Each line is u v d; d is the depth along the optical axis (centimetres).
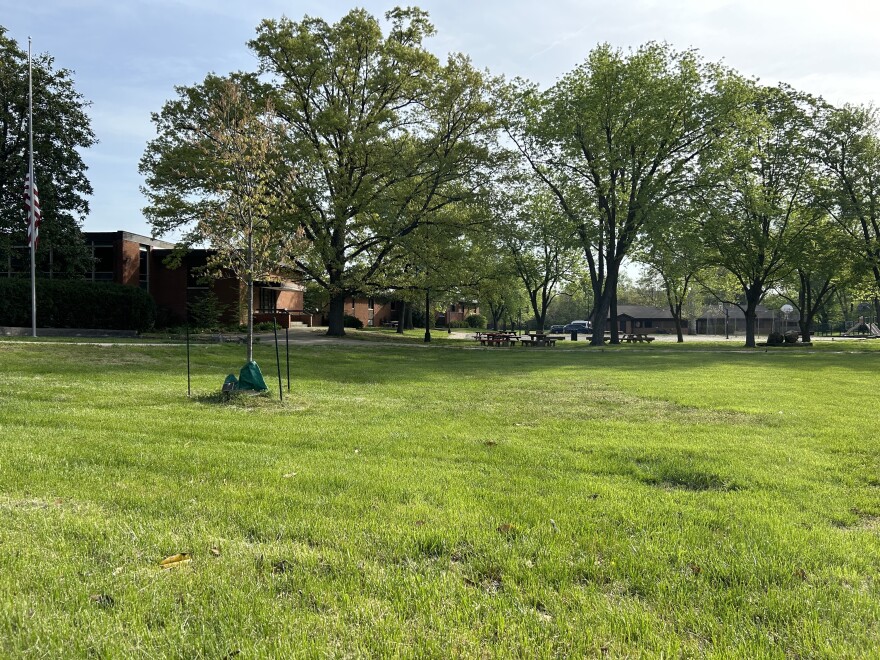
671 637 265
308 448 652
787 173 3891
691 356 2770
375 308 6844
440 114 3234
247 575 313
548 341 3844
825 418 934
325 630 263
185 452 591
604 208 3625
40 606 275
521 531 390
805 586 319
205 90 2834
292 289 4778
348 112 3216
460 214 3341
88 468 520
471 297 3625
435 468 565
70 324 2816
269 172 1176
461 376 1648
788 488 521
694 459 622
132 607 277
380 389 1299
